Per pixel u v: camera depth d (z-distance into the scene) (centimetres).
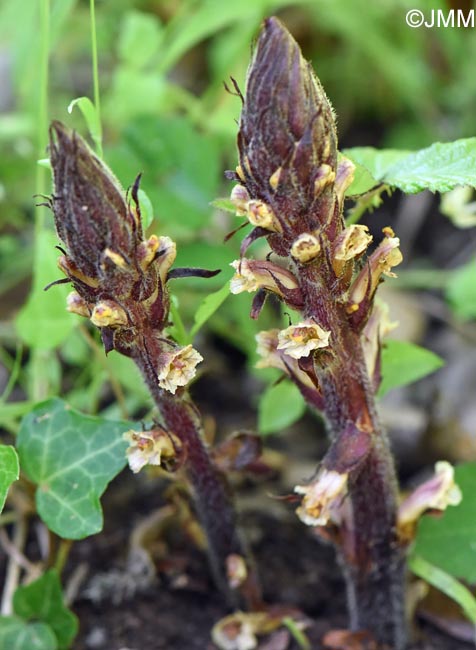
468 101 69
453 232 67
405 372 40
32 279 58
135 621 42
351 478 30
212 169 51
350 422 30
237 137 26
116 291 27
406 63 70
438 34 69
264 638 40
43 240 40
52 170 26
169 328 35
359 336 29
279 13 72
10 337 56
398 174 33
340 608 43
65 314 40
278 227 26
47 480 36
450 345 59
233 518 37
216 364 59
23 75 62
